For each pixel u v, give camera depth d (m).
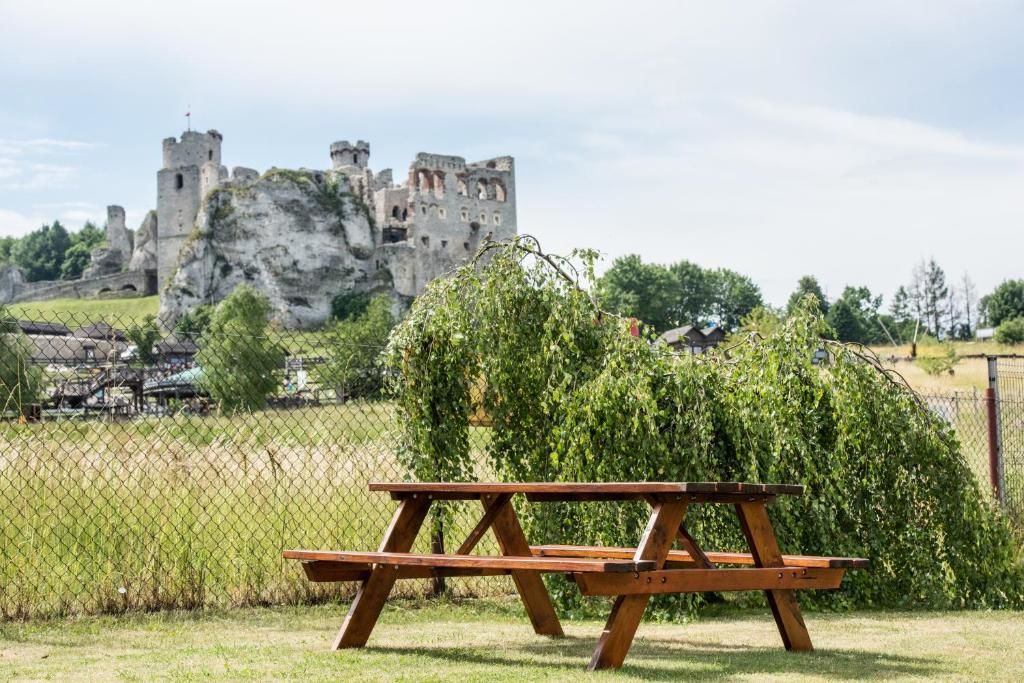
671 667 4.64
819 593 7.38
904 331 134.12
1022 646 5.44
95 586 6.39
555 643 5.49
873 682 4.30
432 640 5.61
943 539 7.66
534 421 7.55
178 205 126.81
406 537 5.56
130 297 130.62
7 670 4.54
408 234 121.75
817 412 7.73
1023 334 76.62
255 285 116.38
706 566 5.08
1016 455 10.45
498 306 7.59
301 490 7.54
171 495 7.05
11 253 198.75
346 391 7.78
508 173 126.81
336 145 130.50
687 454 7.02
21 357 7.29
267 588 6.81
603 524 6.98
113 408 7.66
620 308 7.64
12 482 6.86
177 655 4.98
